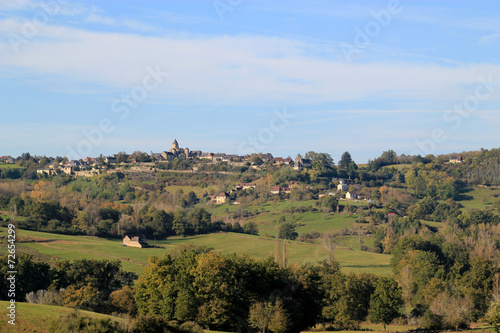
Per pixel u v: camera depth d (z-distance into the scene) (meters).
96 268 116.88
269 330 80.31
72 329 57.09
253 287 85.06
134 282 125.06
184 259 91.31
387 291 97.81
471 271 127.25
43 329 59.88
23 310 65.06
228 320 81.75
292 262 164.88
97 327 57.56
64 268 117.50
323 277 108.69
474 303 111.56
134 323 62.62
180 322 80.75
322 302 92.94
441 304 104.00
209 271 81.75
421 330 95.25
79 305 94.06
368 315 102.25
